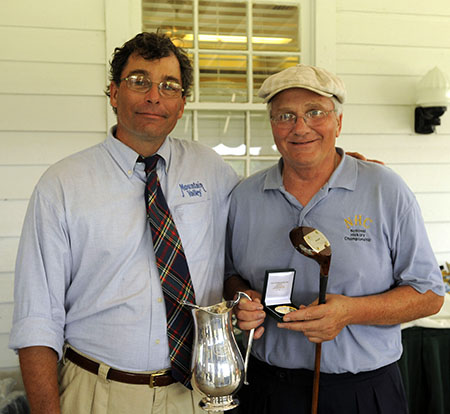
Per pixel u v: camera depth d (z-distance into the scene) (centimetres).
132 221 150
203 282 156
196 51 284
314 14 289
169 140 171
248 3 288
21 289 145
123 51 153
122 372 145
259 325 152
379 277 152
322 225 155
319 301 141
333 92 149
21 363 142
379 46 296
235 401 140
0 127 255
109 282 147
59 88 260
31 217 147
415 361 240
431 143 304
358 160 164
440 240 306
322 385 152
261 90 156
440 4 301
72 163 153
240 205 171
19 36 255
